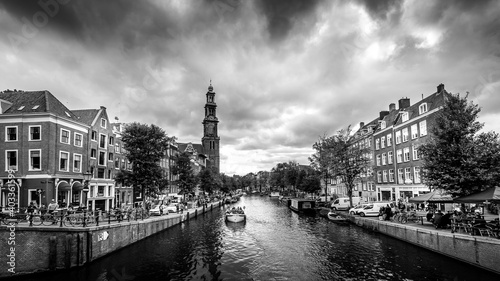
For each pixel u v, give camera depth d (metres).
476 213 21.30
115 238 21.66
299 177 82.25
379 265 18.11
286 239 27.14
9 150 28.81
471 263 16.41
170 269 18.31
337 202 45.91
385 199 48.19
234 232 31.59
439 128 22.20
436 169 21.69
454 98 22.19
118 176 34.03
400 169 43.12
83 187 32.50
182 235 29.83
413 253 20.25
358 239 25.92
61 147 30.64
